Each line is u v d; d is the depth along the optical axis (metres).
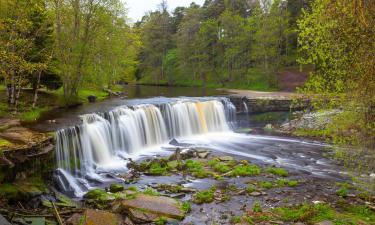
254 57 49.84
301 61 11.79
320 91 11.06
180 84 64.50
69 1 25.61
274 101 31.92
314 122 24.95
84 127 18.25
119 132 21.17
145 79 73.69
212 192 13.83
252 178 15.88
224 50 59.50
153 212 11.52
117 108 22.70
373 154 11.62
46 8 24.16
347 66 9.72
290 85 45.94
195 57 60.50
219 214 11.80
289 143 23.42
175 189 14.13
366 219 11.00
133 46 55.69
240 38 51.91
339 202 12.78
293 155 20.31
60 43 25.08
